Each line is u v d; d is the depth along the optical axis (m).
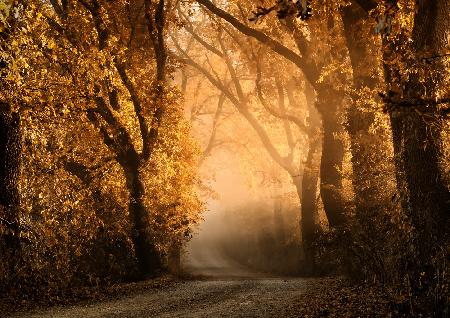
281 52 23.81
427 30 11.20
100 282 23.30
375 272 15.08
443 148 11.43
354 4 17.84
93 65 18.53
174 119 26.77
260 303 15.48
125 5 25.80
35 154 20.97
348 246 17.83
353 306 12.48
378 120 18.36
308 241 33.62
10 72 15.50
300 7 5.76
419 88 10.89
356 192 17.27
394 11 5.98
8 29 14.80
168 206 27.20
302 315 12.29
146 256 25.53
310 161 32.75
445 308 10.04
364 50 18.42
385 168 16.91
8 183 18.67
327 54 22.92
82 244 23.09
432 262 11.02
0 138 18.53
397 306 11.12
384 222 14.96
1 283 17.58
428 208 11.41
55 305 17.05
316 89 23.28
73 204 22.50
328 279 22.97
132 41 26.50
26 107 16.95
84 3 22.25
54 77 17.98
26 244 19.05
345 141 23.73
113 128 24.03
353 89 19.28
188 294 19.33
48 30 21.27
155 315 14.15
